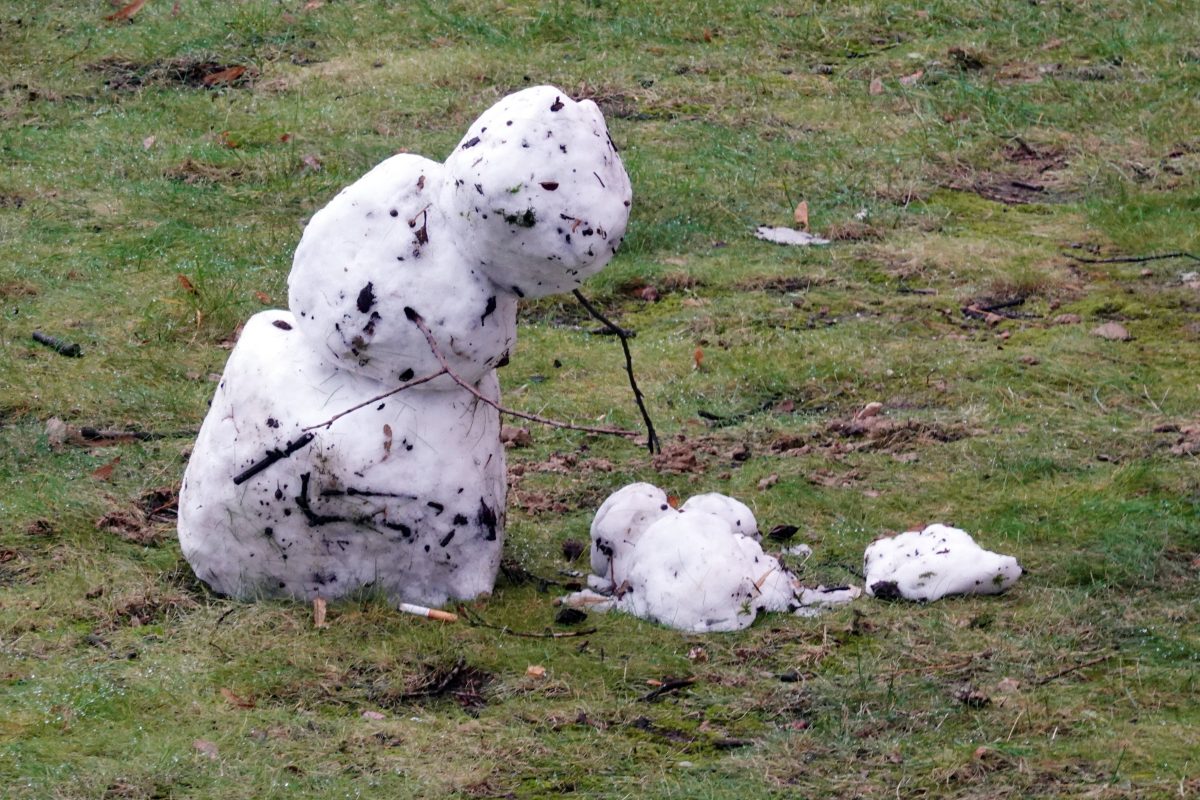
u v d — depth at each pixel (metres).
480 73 26.48
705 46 28.27
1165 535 13.18
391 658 10.91
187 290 18.14
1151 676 11.02
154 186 21.89
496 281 11.17
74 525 12.94
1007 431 15.56
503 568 12.59
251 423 11.42
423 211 11.13
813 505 13.95
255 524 11.48
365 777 9.49
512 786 9.55
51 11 28.88
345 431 11.26
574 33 28.58
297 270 11.37
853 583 12.57
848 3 30.00
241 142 23.66
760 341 17.83
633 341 18.02
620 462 14.91
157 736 9.81
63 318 17.66
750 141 24.20
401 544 11.58
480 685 10.77
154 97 25.58
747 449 15.27
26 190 21.52
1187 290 19.53
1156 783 9.56
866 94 26.39
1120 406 16.38
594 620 11.73
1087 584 12.57
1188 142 24.58
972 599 12.25
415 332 11.10
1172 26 28.75
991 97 25.81
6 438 14.53
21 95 25.22
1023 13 29.59
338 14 29.08
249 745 9.79
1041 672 11.09
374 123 24.44
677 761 9.88
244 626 11.27
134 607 11.58
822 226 21.55
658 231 20.73
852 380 16.95
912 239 21.19
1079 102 25.95
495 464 11.95
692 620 11.61
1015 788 9.55
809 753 9.98
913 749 10.03
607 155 11.00
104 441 14.79
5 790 9.09
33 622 11.33
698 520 12.00
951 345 17.83
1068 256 20.75
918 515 13.84
